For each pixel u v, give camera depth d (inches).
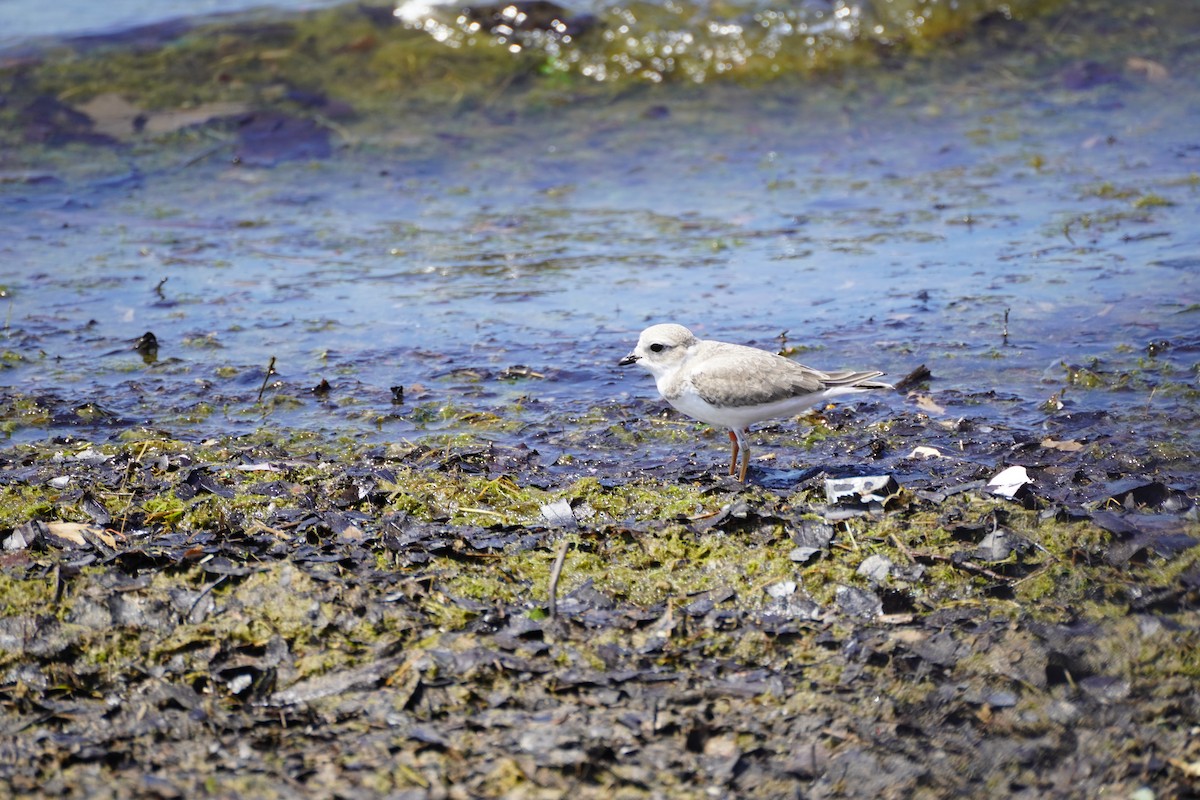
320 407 518.3
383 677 317.4
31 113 872.3
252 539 378.3
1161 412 478.3
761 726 300.2
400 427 495.8
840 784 281.3
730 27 941.2
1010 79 920.3
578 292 654.5
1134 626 331.0
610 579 362.3
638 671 319.9
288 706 309.7
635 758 288.0
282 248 726.5
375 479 425.4
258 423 501.7
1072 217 715.4
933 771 285.6
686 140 867.4
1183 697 306.3
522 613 346.3
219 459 454.3
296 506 405.4
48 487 420.5
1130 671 316.2
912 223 726.5
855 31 947.3
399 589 352.8
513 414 507.5
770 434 479.2
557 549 377.7
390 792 277.3
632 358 438.9
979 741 295.3
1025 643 325.7
